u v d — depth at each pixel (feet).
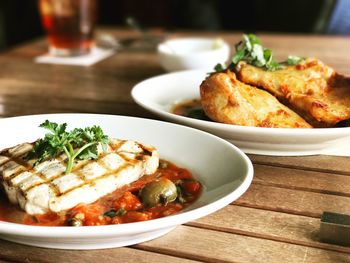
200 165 1.39
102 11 6.09
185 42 2.76
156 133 1.53
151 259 1.08
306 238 1.15
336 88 1.72
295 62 1.82
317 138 1.47
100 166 1.29
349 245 1.12
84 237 1.01
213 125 1.50
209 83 1.58
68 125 1.57
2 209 1.22
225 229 1.19
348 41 3.22
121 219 1.16
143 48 3.13
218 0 5.40
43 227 1.01
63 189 1.20
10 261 1.08
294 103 1.65
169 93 2.01
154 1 5.83
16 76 2.56
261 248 1.12
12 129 1.55
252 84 1.71
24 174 1.26
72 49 2.91
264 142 1.52
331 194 1.36
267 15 4.78
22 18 5.81
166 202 1.23
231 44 3.17
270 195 1.35
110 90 2.31
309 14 4.66
